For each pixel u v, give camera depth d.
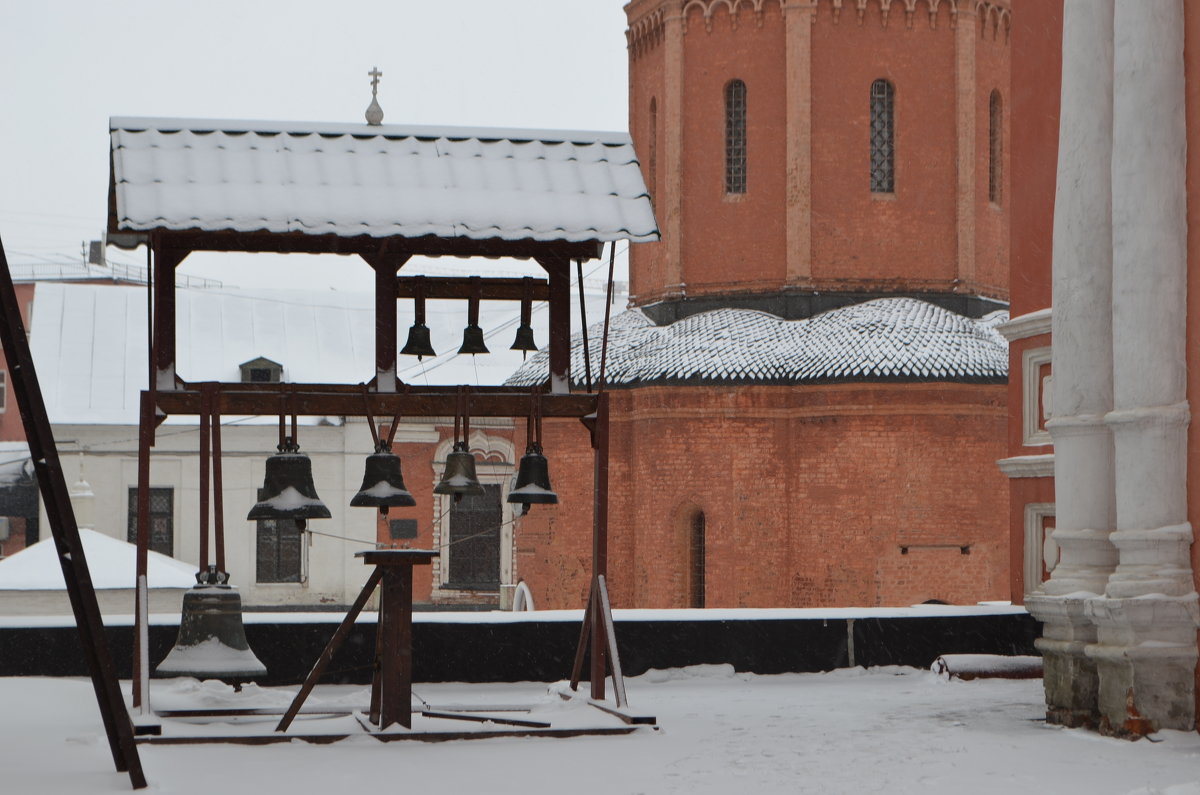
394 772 11.66
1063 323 15.14
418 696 16.03
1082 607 14.34
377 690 13.99
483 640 19.16
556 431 39.72
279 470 14.30
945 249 38.69
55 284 66.94
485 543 59.81
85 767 11.87
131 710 14.15
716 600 36.72
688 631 19.77
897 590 35.59
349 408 15.02
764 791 10.89
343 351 66.31
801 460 36.59
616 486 38.66
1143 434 14.19
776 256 38.56
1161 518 14.09
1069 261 15.09
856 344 36.50
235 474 59.50
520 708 15.16
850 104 38.31
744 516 36.66
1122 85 14.51
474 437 59.53
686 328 38.81
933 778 11.45
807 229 38.12
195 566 59.00
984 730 14.32
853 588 35.78
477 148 15.66
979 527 35.97
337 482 59.56
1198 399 14.05
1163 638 13.83
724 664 19.84
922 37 38.50
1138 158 14.35
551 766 11.97
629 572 38.50
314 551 59.47
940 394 35.69
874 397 35.75
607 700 15.45
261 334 66.56
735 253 38.97
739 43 38.81
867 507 35.78
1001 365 36.25
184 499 59.47
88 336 64.69
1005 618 20.91
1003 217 39.84
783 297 38.31
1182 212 14.34
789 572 36.62
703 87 39.28
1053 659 14.84
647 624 19.64
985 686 18.69
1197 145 14.20
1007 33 39.62
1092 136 15.01
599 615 15.35
